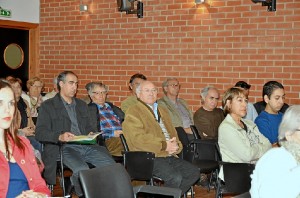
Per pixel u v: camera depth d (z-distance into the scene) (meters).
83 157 4.46
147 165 3.99
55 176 4.36
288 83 5.66
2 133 2.58
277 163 2.30
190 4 6.29
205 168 4.48
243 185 3.24
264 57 5.80
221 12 6.07
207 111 5.42
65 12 7.44
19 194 2.55
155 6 6.58
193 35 6.29
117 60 6.97
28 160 2.66
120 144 4.96
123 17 6.88
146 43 6.69
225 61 6.07
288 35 5.63
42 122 4.45
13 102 2.58
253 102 5.89
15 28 7.54
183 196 4.61
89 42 7.23
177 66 6.44
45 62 7.68
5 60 7.47
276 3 5.69
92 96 5.27
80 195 4.18
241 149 3.86
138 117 4.33
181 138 4.92
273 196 2.24
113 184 2.71
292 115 2.39
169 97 5.85
